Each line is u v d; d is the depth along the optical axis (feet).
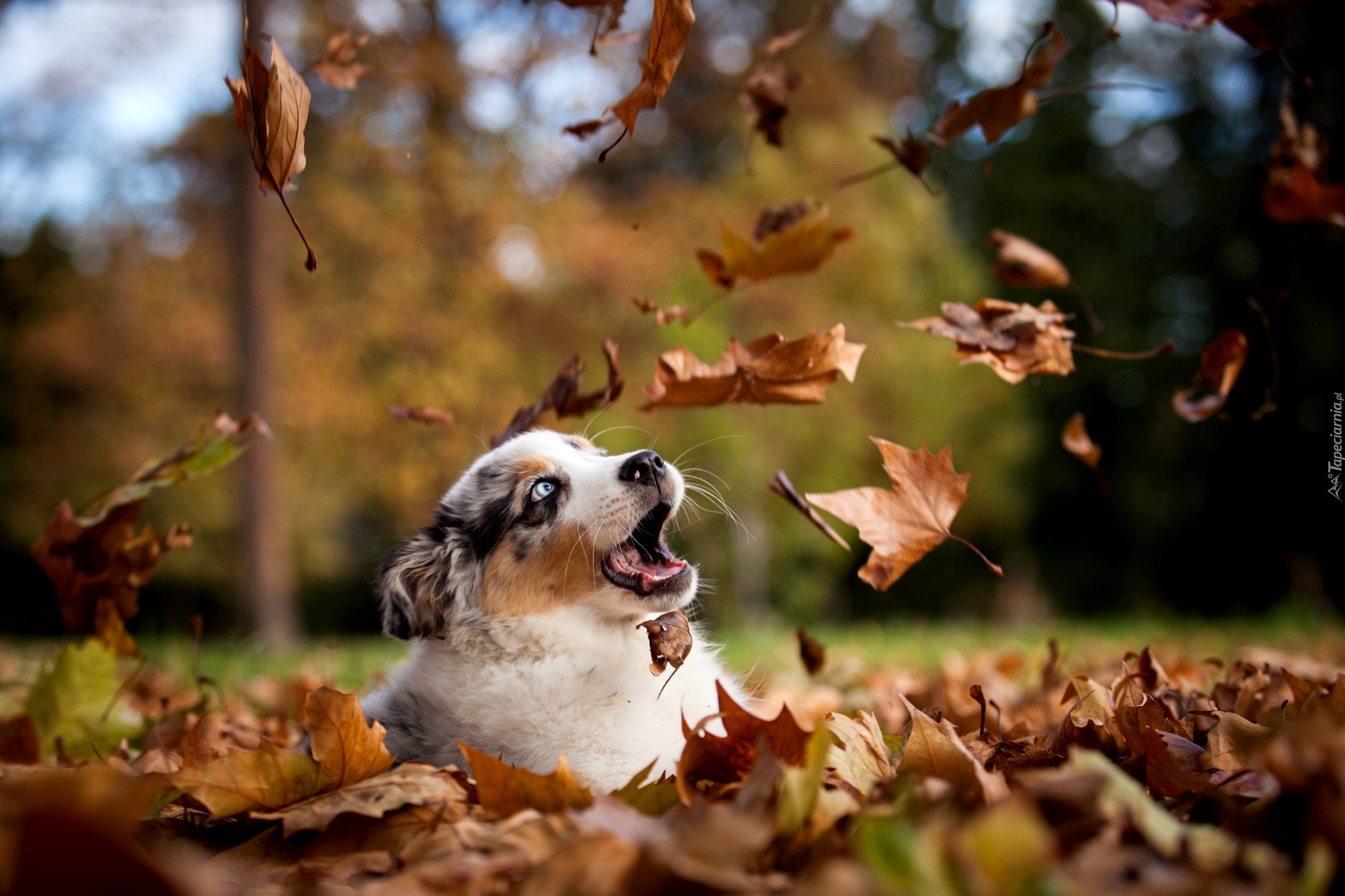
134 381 72.49
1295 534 71.56
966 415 77.10
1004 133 11.87
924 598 97.30
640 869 5.36
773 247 11.81
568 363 14.67
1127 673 11.98
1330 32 58.49
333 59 13.33
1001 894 4.59
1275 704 11.75
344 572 88.48
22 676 16.90
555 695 11.04
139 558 13.85
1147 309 87.15
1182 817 7.38
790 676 21.70
